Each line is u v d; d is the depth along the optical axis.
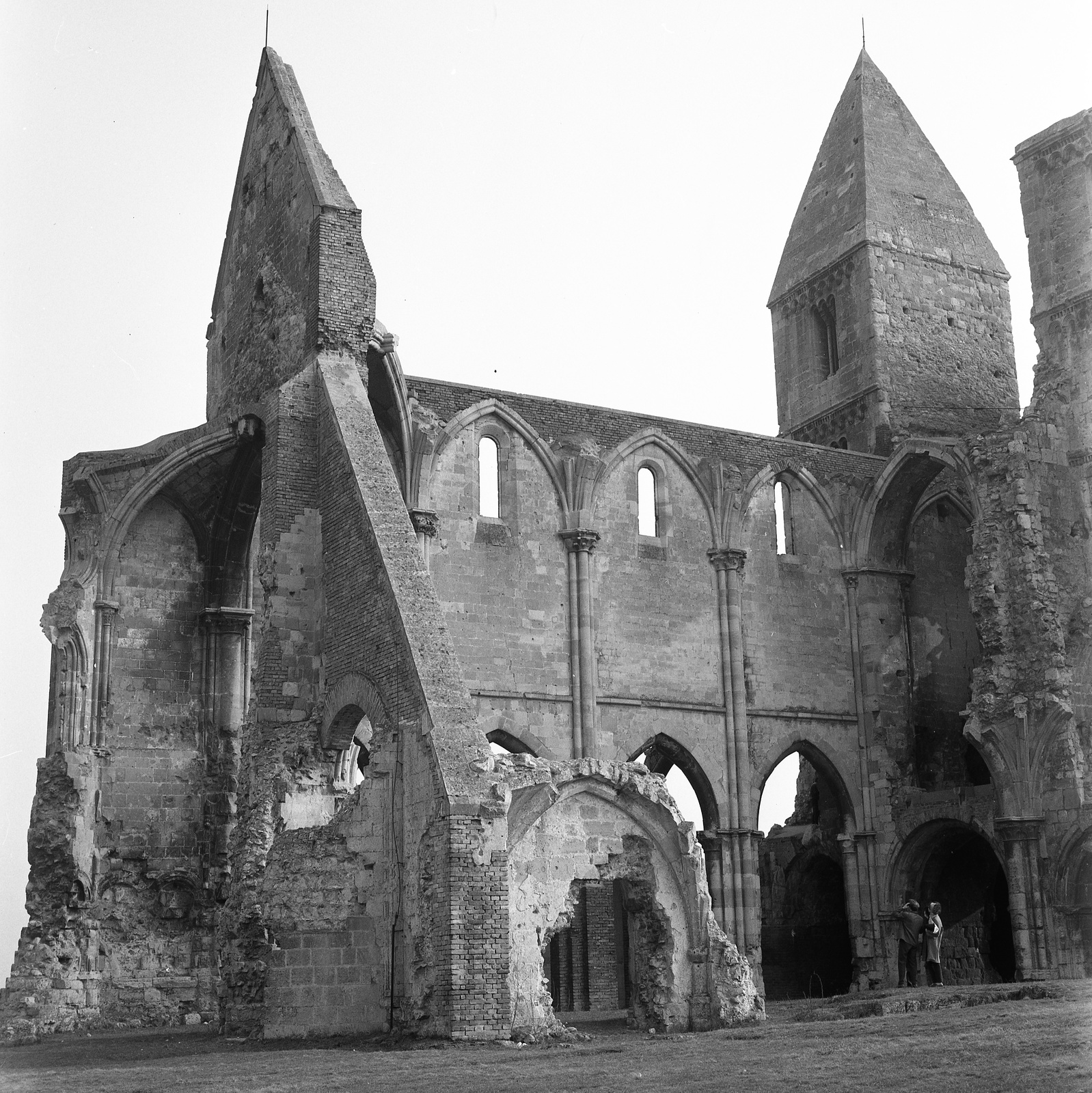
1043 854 40.28
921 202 57.78
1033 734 40.81
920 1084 18.52
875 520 48.38
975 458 43.81
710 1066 20.89
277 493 33.66
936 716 48.22
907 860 45.62
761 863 51.69
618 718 43.09
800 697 46.25
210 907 39.00
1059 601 42.38
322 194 35.69
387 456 32.91
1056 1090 17.70
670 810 28.38
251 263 39.38
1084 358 44.88
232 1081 21.06
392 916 27.80
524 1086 19.50
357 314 35.41
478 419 43.00
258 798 31.31
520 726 41.66
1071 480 43.91
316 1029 28.11
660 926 28.23
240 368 39.22
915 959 40.19
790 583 46.97
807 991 50.34
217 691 40.31
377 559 30.53
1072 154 46.22
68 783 37.19
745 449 47.38
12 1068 25.34
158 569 40.44
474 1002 25.59
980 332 57.25
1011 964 47.41
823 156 60.16
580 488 43.75
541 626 42.62
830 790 49.38
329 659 32.19
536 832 27.42
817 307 57.97
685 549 45.44
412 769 27.75
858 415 54.59
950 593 49.62
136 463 39.72
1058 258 46.22
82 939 36.81
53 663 38.62
